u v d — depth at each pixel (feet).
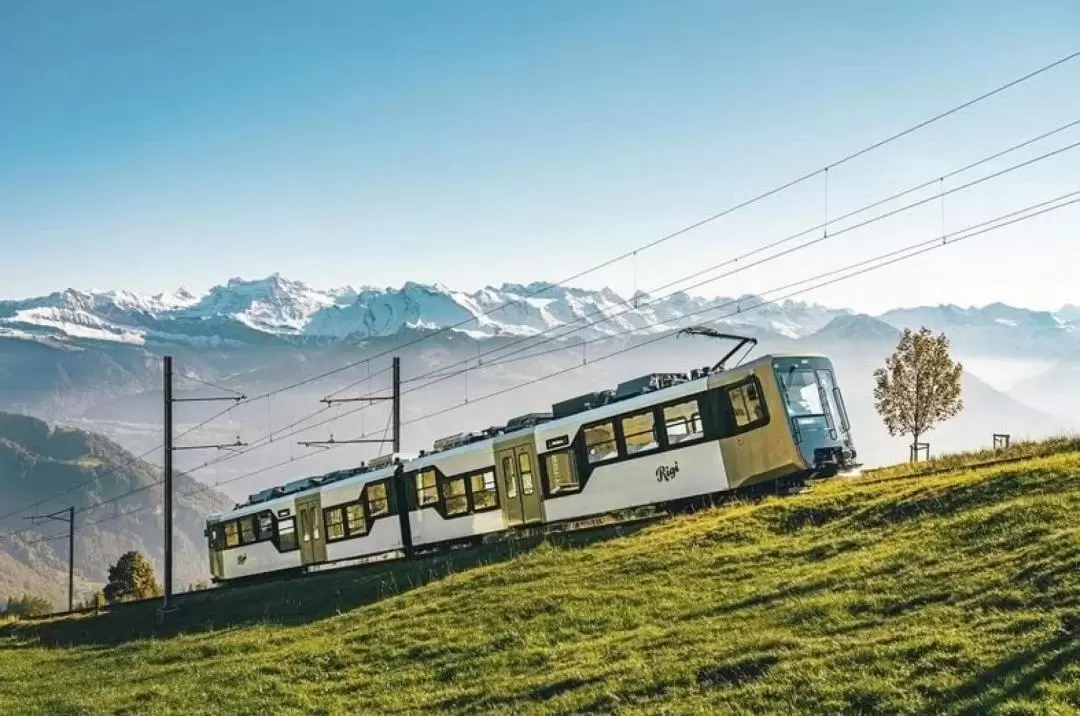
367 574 121.60
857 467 104.47
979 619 47.21
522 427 124.98
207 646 97.71
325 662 76.74
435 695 61.11
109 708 76.64
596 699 50.90
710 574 73.72
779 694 44.45
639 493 107.96
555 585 81.76
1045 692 37.29
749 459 99.30
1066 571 49.67
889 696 41.14
